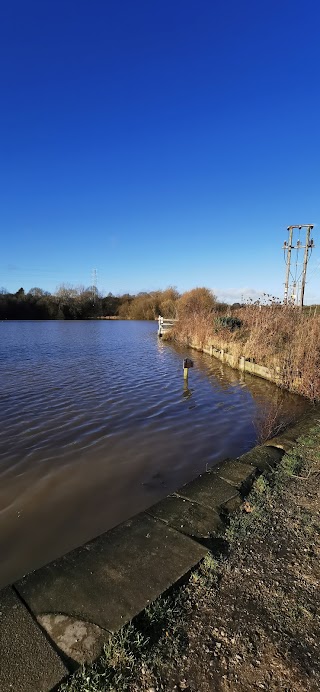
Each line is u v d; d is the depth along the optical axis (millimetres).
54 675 1956
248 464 4699
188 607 2480
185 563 2838
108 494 4980
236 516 3545
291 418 7996
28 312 63062
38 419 8156
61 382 12102
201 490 4012
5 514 4496
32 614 2363
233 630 2287
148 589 2570
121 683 1959
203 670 2039
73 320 65938
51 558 3699
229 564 2877
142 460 6082
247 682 1967
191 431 7527
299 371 10719
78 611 2381
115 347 22938
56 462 5977
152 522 3408
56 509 4613
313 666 2043
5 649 2104
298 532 3264
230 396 10516
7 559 3689
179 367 15516
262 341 14156
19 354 19031
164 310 50031
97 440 6973
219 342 17797
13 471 5648
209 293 35031
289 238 20797
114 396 10359
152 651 2146
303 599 2512
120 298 77812
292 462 4648
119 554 2951
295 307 16453
